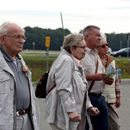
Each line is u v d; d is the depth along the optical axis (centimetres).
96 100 827
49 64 3850
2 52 623
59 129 739
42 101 1919
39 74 3481
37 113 649
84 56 777
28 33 6359
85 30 845
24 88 626
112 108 902
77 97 732
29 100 636
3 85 606
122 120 1492
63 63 725
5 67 609
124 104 1912
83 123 758
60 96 723
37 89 755
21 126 625
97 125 834
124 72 4159
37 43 6412
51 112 739
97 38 839
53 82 740
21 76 629
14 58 631
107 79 823
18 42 623
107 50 876
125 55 6269
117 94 925
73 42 744
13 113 613
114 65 886
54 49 5866
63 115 734
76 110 729
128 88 2678
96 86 830
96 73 834
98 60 845
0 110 603
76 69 734
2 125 601
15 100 616
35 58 4000
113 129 906
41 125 1353
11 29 621
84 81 751
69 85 722
